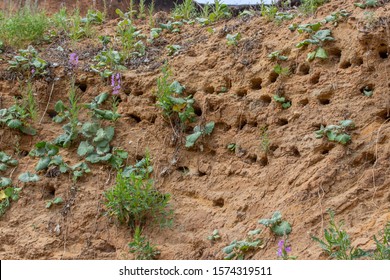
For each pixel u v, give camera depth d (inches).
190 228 192.5
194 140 201.6
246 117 201.9
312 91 197.8
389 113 189.8
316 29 202.8
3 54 225.1
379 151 185.0
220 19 228.4
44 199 201.5
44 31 235.9
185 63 213.8
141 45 223.5
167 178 201.5
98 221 195.5
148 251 187.6
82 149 205.2
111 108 212.8
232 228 189.3
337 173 185.8
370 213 178.7
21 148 209.5
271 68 204.1
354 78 194.7
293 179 189.3
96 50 227.0
